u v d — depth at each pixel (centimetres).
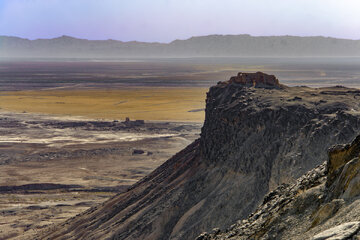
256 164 6706
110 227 7688
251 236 2719
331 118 6575
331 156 2673
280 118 7125
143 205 7925
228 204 6394
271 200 3272
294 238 2252
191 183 7519
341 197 2253
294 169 5919
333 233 1744
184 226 6569
